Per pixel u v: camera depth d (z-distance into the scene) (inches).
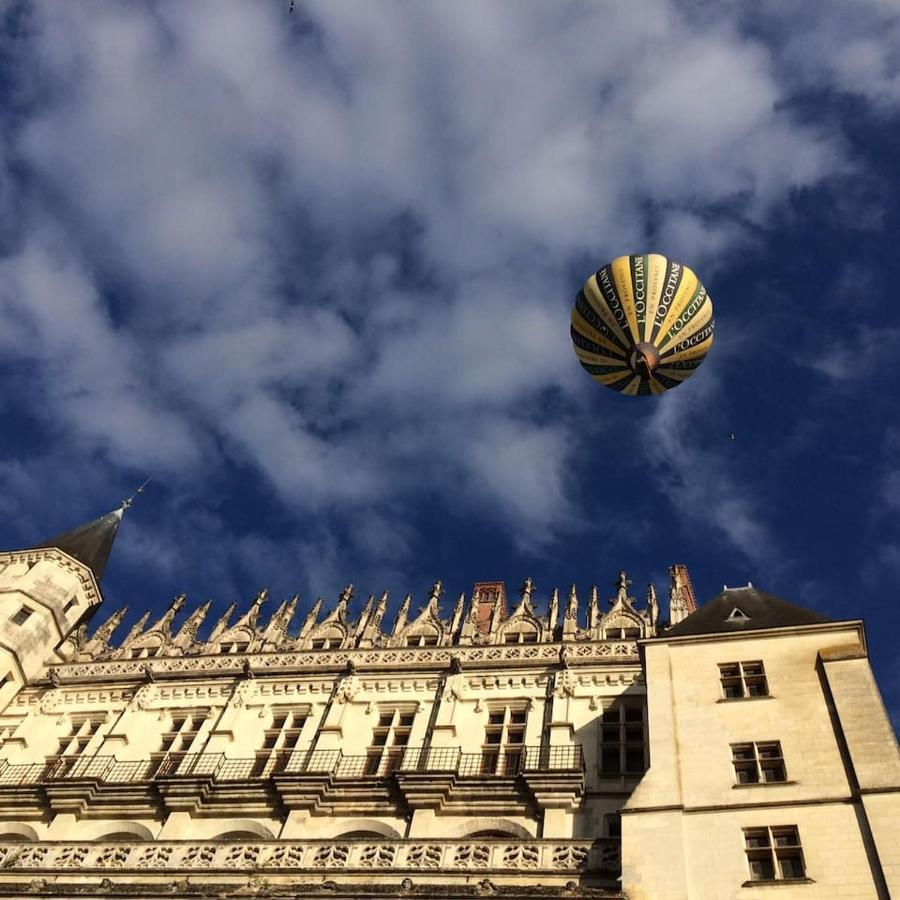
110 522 2114.9
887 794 949.8
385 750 1357.0
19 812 1347.2
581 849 1016.2
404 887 944.3
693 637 1237.1
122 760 1443.2
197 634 1793.8
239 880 1023.0
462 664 1467.8
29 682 1702.8
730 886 909.2
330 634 1696.6
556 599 1610.5
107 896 1007.6
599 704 1339.8
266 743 1433.3
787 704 1101.1
